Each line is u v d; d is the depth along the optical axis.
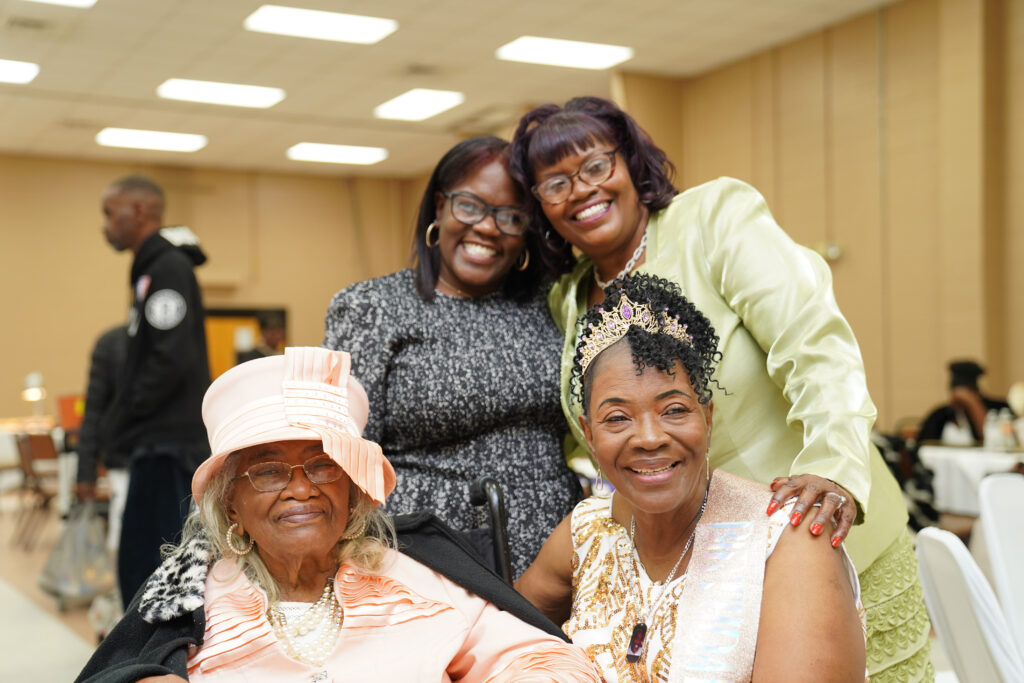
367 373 2.08
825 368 1.72
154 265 4.03
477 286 2.19
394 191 15.81
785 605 1.35
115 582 5.44
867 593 1.79
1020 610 2.16
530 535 2.08
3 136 12.58
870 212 8.95
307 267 15.33
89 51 9.34
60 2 8.09
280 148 13.59
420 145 13.54
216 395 1.59
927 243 8.47
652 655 1.46
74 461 7.89
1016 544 2.24
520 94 11.15
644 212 2.10
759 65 9.91
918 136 8.53
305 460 1.57
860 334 9.05
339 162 14.60
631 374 1.45
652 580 1.55
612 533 1.64
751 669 1.37
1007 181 8.06
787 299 1.81
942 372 8.33
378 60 9.76
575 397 2.02
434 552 1.73
